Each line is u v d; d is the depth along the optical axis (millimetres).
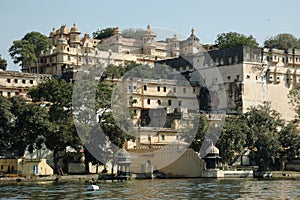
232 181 88125
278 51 147875
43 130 94562
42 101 106750
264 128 113688
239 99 138000
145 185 77125
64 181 88312
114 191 66375
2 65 145750
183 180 90562
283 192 64750
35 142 97438
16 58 155875
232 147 105250
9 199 57719
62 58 154125
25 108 95188
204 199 56281
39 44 163875
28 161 96812
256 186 75250
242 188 71250
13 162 96750
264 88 142875
